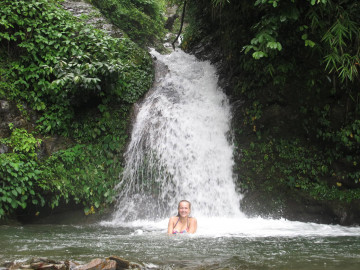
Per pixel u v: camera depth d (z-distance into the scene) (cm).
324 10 673
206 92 995
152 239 479
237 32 862
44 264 292
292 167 810
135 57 1018
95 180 805
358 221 721
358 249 397
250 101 866
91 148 842
